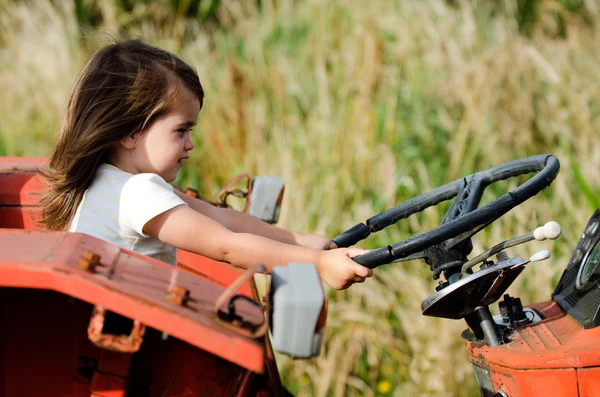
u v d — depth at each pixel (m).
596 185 6.43
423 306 3.09
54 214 3.32
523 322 3.21
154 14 10.20
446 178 6.74
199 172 7.29
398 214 3.52
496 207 3.00
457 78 7.45
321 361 4.88
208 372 2.81
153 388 2.81
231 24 9.92
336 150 6.64
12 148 7.70
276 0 9.98
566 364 2.81
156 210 3.01
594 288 3.06
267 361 3.24
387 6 8.73
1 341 2.76
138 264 2.59
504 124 7.26
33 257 2.35
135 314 2.22
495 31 8.59
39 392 2.80
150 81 3.26
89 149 3.23
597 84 7.83
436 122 7.29
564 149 6.59
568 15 9.96
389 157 6.64
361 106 7.12
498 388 3.11
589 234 3.28
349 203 6.38
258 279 5.18
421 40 8.21
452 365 4.72
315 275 2.34
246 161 7.01
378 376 4.93
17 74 8.58
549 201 6.43
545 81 7.89
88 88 3.33
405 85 7.70
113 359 2.64
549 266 5.41
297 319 2.23
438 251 3.19
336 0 8.95
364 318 5.14
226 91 7.79
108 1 9.85
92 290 2.22
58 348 2.79
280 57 8.34
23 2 9.95
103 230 3.12
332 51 8.27
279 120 7.48
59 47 8.59
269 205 4.03
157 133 3.29
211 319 2.32
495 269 2.95
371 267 2.96
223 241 2.99
